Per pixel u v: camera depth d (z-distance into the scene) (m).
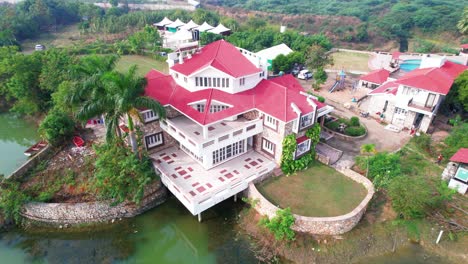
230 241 31.67
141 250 31.56
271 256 29.81
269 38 94.19
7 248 31.44
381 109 51.19
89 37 106.25
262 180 36.00
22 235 32.59
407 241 31.27
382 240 31.02
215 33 94.88
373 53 98.38
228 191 32.72
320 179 36.56
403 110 47.62
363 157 38.66
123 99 29.06
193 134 35.78
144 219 34.34
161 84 40.22
